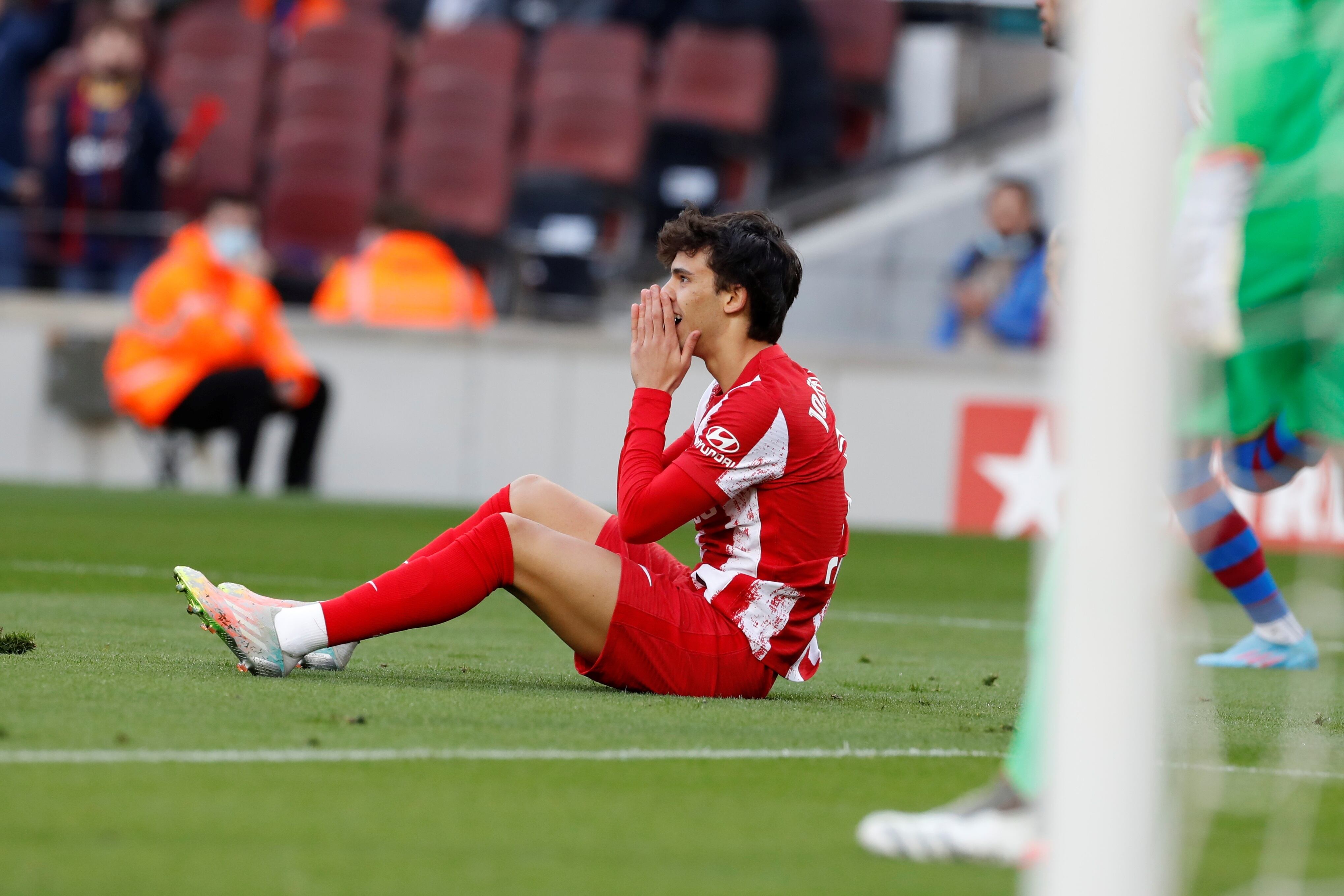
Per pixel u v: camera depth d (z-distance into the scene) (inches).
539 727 395.2
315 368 1624.0
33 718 371.6
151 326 1503.4
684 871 268.5
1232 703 523.8
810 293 1770.4
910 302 1758.1
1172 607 233.8
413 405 1640.0
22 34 1843.0
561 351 1638.8
